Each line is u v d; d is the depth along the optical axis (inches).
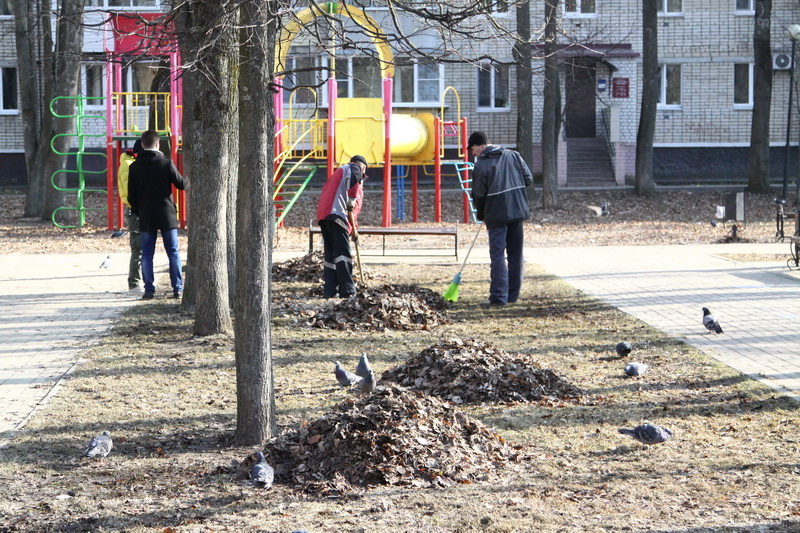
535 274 770.8
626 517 246.2
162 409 366.3
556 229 1228.5
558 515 248.7
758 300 619.2
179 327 532.7
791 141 1828.2
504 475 285.6
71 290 684.1
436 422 301.7
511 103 1753.2
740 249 950.4
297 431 303.1
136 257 674.2
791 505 253.1
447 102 1739.7
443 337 510.9
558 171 1705.2
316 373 426.6
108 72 1164.5
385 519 247.9
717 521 242.2
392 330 533.3
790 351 459.8
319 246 1013.8
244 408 321.7
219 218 504.1
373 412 299.3
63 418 352.5
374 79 1643.7
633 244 1061.8
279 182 1173.1
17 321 557.3
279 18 328.5
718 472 283.4
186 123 523.2
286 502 263.1
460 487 273.9
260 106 314.5
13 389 396.5
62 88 1237.7
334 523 245.9
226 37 419.5
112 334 514.6
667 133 1820.9
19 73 1316.4
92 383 406.3
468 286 700.7
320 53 441.4
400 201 1343.5
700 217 1360.7
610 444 315.6
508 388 380.2
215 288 504.1
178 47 435.5
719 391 383.9
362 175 639.8
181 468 296.5
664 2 1802.4
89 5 1167.0
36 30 1354.6
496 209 612.1
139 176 631.2
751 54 1815.9
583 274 768.3
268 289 325.7
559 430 333.1
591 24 1752.0
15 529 245.9
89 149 1684.3
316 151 1235.2
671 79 1818.4
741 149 1829.5
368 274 731.4
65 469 296.5
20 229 1179.3
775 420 340.2
